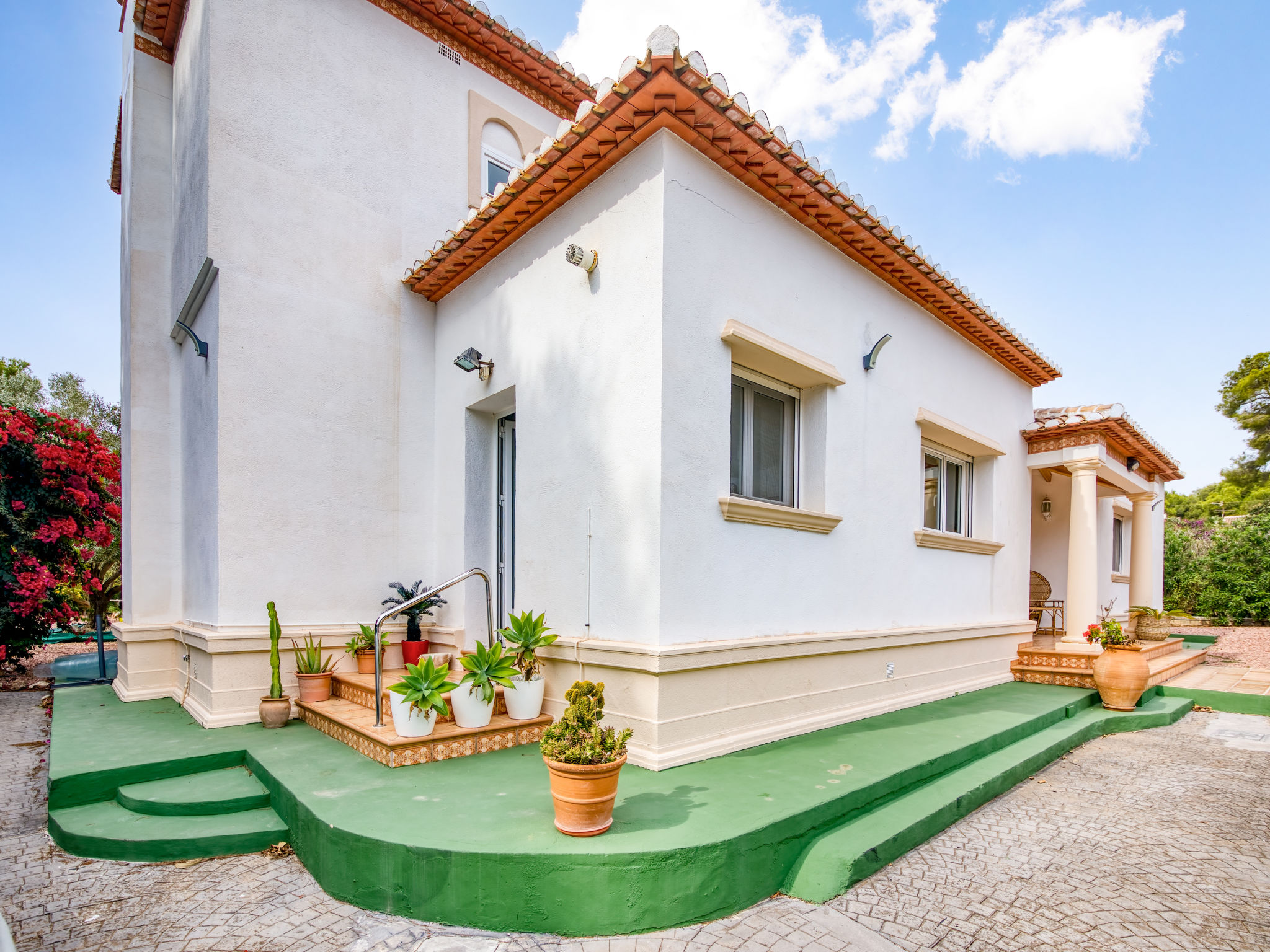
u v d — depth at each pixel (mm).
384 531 6441
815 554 5566
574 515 4930
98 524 8656
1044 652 8516
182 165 6531
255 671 5418
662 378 4273
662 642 4180
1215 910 3102
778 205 5340
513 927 2777
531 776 3887
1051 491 11219
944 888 3277
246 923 2869
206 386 5785
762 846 3123
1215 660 12203
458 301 6629
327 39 6328
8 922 2908
